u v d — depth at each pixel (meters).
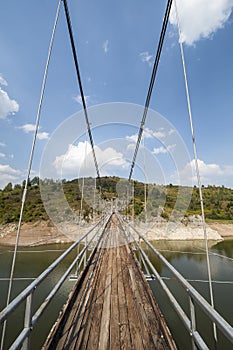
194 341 1.24
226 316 5.17
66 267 8.17
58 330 1.96
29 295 1.30
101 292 2.83
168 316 5.09
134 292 2.83
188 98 2.41
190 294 1.25
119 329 1.98
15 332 4.76
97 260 4.54
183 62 2.57
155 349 1.70
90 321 2.12
